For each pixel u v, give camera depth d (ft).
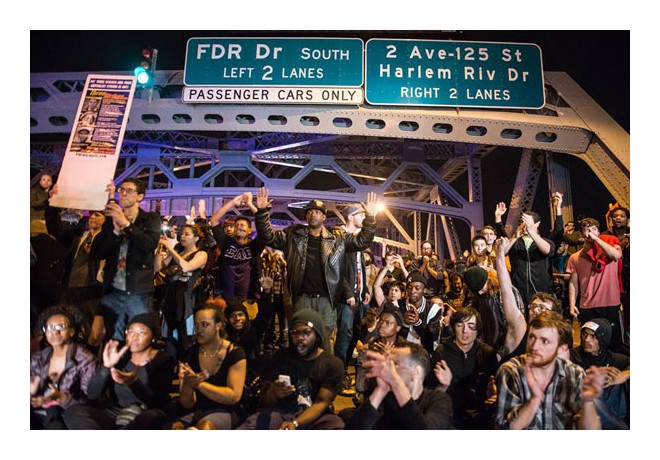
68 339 13.16
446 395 12.09
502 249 14.92
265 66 26.18
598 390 10.71
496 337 17.19
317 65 26.30
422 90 26.30
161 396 13.46
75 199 17.25
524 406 11.19
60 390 12.80
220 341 13.15
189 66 26.12
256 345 19.11
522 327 14.26
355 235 17.90
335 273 17.22
